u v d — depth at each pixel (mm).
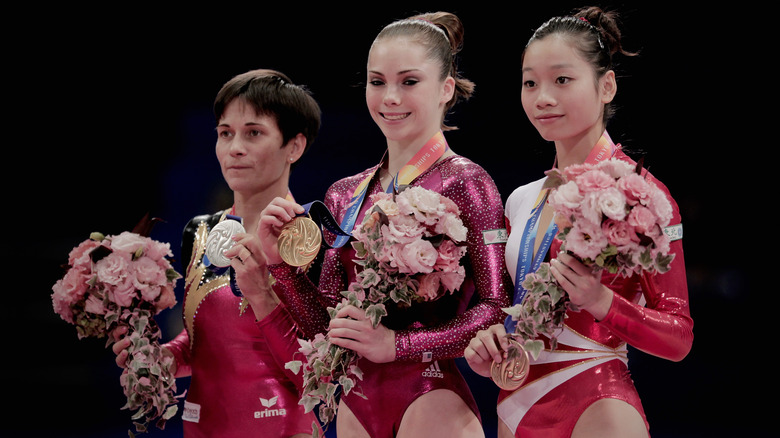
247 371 6355
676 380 17094
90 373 17609
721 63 15617
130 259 6090
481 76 15000
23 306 18641
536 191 5941
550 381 5418
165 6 16906
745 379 16797
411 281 5250
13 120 17938
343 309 5340
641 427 5223
